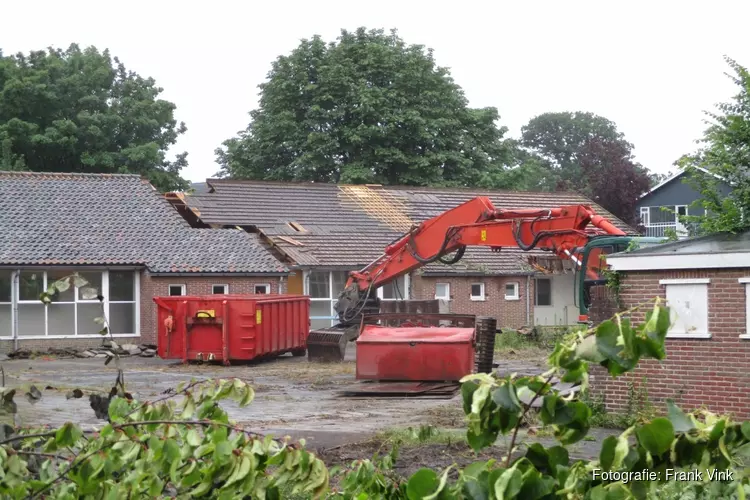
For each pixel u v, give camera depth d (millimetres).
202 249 40062
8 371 28656
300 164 58062
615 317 3994
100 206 41406
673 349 17219
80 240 38562
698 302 16969
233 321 30750
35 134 54531
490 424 4246
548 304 47594
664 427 3938
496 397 4125
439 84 60906
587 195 64375
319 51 60562
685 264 16953
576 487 4137
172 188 57031
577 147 107062
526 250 24578
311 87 58719
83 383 24688
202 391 5645
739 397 16469
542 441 13992
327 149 57531
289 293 42062
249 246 41062
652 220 65000
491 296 45844
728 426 4121
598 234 23703
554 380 4566
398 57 60094
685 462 4125
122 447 4953
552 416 4152
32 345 36562
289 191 48281
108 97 58406
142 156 55219
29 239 37781
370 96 57781
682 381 17094
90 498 4949
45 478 5375
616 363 3850
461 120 61844
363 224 46875
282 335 32719
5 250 36656
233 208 45688
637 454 4027
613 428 17000
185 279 38750
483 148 62531
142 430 5414
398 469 12328
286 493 7613
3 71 56219
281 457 4820
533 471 4012
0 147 53344
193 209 44875
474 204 26156
